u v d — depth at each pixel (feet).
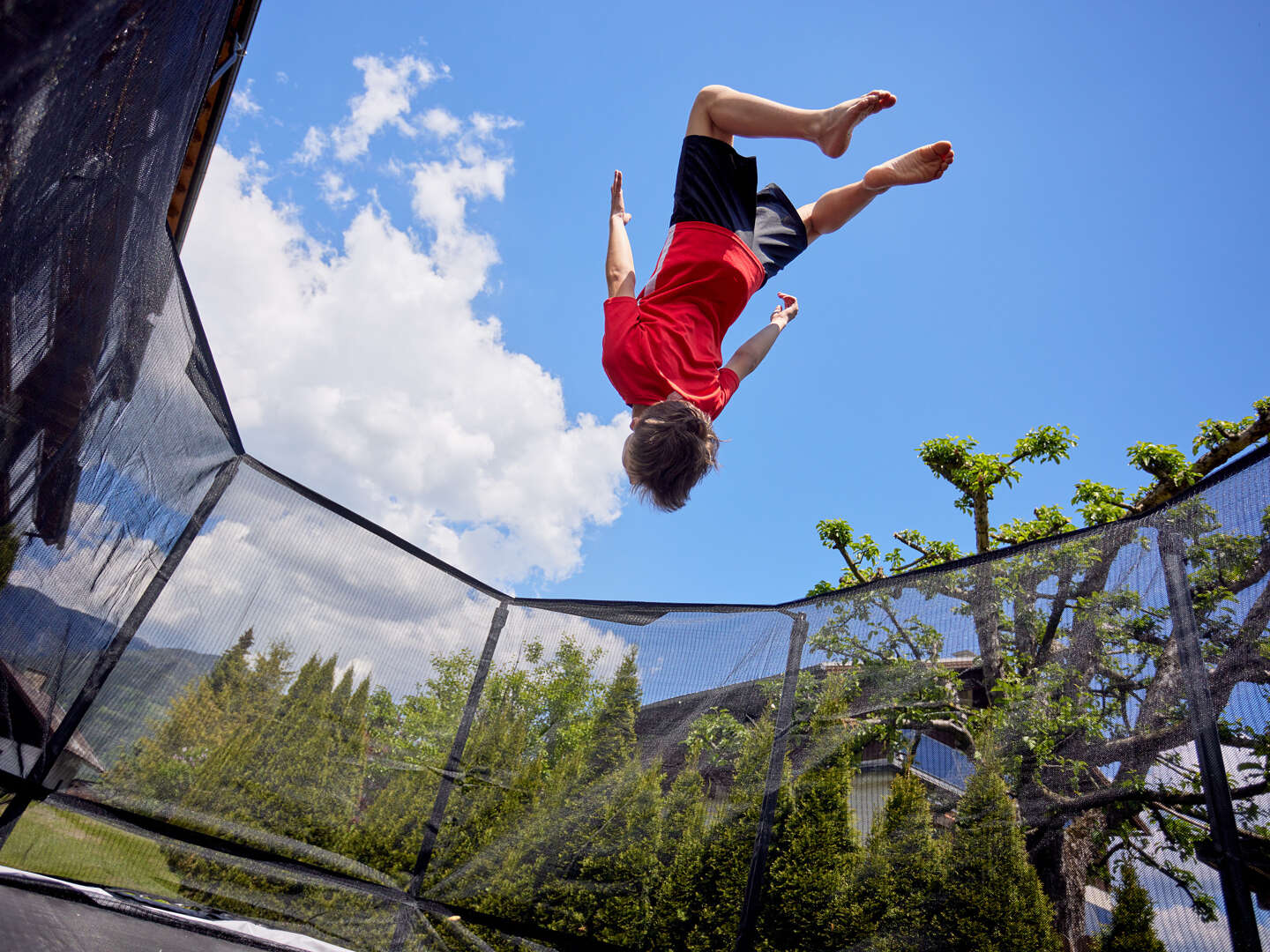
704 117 6.16
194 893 7.80
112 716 7.45
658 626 9.89
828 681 8.11
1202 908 5.28
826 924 7.16
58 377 5.02
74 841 7.09
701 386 5.81
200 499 8.69
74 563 6.49
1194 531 6.15
